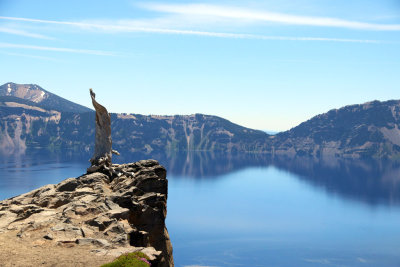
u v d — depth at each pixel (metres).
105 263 28.14
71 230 35.44
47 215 39.94
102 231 36.75
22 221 38.75
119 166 59.69
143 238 38.78
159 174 59.91
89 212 41.00
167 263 50.00
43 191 49.97
